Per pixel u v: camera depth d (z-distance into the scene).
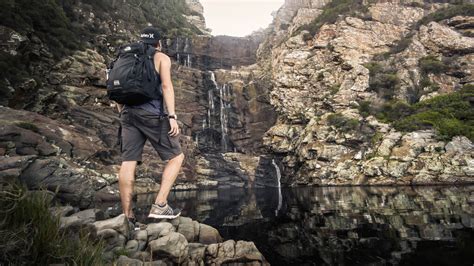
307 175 23.64
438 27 28.53
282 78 30.36
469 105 21.00
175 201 11.30
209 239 3.53
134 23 34.12
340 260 3.06
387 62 28.12
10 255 1.54
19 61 15.73
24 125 11.18
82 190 4.91
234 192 17.69
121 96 2.81
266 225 5.48
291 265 2.99
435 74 26.11
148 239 3.03
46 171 4.57
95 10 28.61
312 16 38.88
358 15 32.88
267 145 28.95
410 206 7.06
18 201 1.80
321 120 25.03
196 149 25.88
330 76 28.45
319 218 6.00
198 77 32.12
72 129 15.41
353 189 15.86
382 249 3.35
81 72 19.95
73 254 1.80
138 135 3.05
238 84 32.44
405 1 34.22
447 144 18.58
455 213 5.57
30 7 19.09
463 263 2.69
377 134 21.80
